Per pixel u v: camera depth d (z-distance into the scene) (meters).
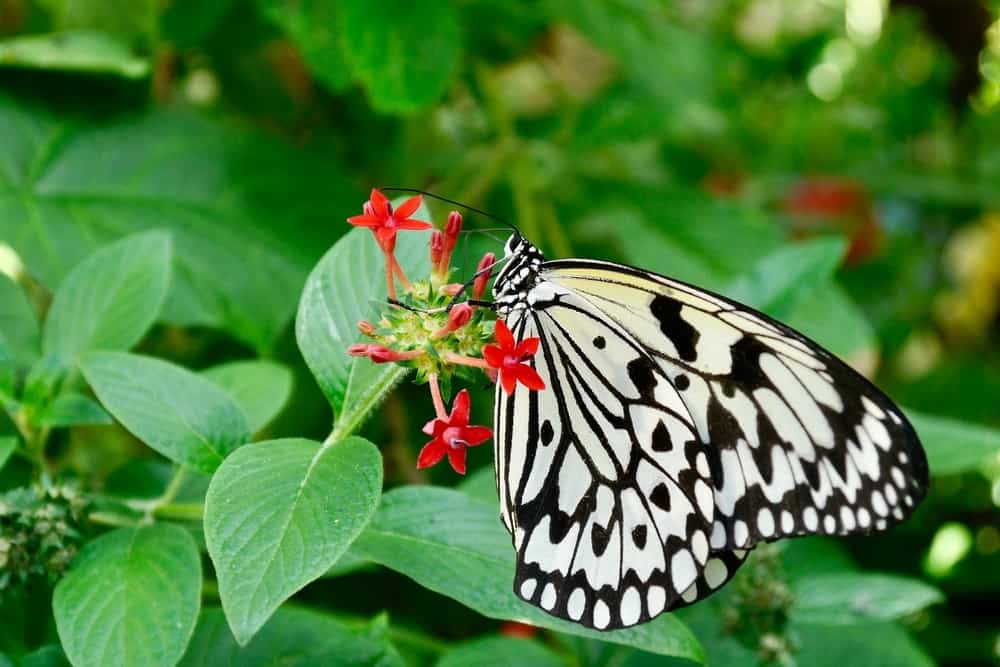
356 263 0.54
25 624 0.55
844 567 0.63
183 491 0.56
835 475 0.53
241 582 0.49
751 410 0.54
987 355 1.06
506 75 0.90
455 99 0.75
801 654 0.60
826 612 0.57
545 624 0.52
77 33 0.65
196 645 0.53
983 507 0.79
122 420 0.53
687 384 0.54
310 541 0.50
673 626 0.53
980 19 0.98
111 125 0.64
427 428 0.51
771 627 0.57
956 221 1.00
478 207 0.69
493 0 0.66
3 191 0.62
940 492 0.80
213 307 0.61
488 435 0.51
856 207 0.88
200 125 0.65
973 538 0.78
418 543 0.53
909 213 1.03
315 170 0.65
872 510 0.53
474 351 0.53
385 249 0.53
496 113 0.69
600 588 0.53
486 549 0.53
